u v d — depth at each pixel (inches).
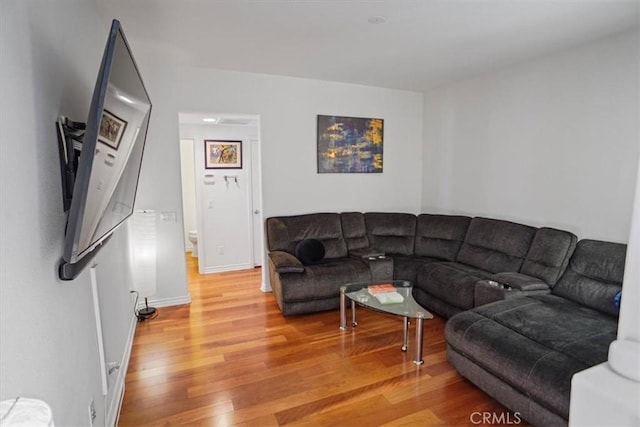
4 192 33.0
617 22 100.3
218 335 121.2
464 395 88.0
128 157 57.8
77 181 38.5
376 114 183.3
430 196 192.1
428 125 190.7
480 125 159.0
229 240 208.8
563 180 125.8
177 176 145.3
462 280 126.6
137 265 132.7
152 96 138.9
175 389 90.7
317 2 88.4
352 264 146.9
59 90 52.5
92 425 61.8
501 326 89.0
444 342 116.3
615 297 95.7
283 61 137.4
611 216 112.0
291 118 165.2
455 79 164.4
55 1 51.8
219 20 98.5
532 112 135.6
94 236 49.5
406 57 132.3
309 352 109.4
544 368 72.0
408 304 111.5
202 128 199.3
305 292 135.5
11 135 35.0
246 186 210.2
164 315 138.9
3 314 31.7
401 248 172.1
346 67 145.6
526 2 88.5
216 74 148.5
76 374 53.7
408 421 78.9
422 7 91.1
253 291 169.0
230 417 80.3
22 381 35.1
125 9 91.0
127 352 104.4
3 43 34.0
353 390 90.0
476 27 104.2
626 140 107.5
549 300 105.1
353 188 182.9
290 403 85.0
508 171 146.6
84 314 59.8
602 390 31.7
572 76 121.6
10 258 33.6
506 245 134.5
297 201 171.3
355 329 126.3
